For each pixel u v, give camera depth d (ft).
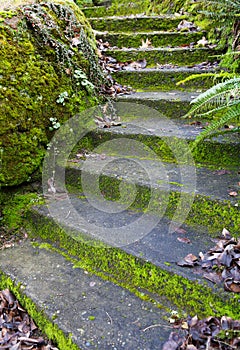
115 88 10.63
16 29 7.86
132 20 13.62
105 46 12.55
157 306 5.06
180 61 11.85
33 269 6.11
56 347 4.91
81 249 6.38
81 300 5.26
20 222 7.44
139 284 5.51
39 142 8.05
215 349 4.24
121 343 4.47
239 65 9.98
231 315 4.55
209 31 12.36
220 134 7.59
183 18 13.58
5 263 6.35
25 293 5.53
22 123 7.67
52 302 5.25
